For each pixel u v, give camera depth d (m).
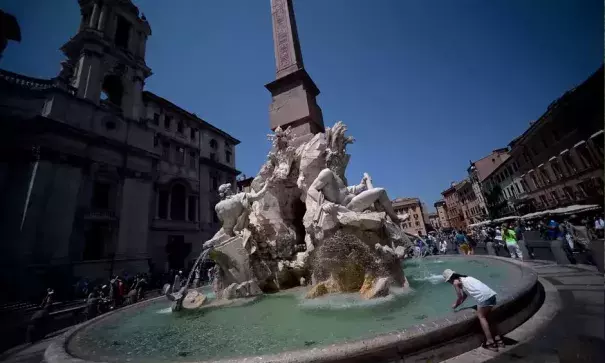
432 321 3.34
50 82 20.64
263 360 2.86
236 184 42.56
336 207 6.48
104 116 24.38
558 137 22.02
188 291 7.19
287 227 8.72
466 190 61.69
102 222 22.94
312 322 4.60
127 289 16.94
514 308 3.87
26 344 7.23
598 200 19.73
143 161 27.14
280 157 9.12
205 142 39.00
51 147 19.12
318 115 10.71
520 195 34.41
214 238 7.73
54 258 17.80
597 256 6.39
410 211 63.72
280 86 10.59
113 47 27.33
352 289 6.19
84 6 27.80
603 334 2.60
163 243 29.19
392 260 6.07
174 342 4.40
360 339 3.03
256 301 6.71
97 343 4.67
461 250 16.34
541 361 2.74
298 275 7.80
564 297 4.70
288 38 11.22
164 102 33.75
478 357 3.10
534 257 10.40
